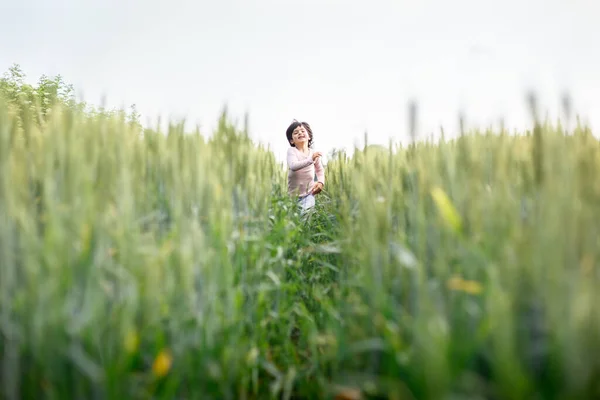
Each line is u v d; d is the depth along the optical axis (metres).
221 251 1.80
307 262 2.80
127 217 1.51
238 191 2.26
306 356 2.02
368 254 1.72
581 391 1.03
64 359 1.27
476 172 1.63
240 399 1.75
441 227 1.50
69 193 1.44
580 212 1.24
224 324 1.68
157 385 1.42
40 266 1.29
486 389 1.19
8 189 1.41
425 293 1.21
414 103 1.77
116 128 1.99
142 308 1.43
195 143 2.07
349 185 3.00
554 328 1.09
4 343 1.31
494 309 1.12
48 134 1.75
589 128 1.72
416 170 1.94
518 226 1.37
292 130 4.77
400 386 1.30
